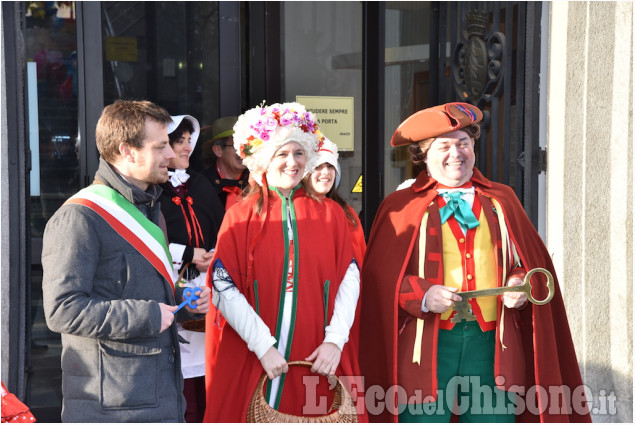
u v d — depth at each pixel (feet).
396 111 14.90
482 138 14.51
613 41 13.32
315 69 14.49
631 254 13.42
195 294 7.70
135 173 7.46
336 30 14.52
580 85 13.57
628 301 13.43
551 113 13.94
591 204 13.60
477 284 9.15
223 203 12.51
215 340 9.43
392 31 14.71
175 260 11.03
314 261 8.67
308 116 8.78
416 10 14.82
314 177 10.56
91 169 13.30
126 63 13.61
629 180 13.34
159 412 7.35
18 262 11.12
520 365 9.27
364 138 14.73
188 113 14.06
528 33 13.98
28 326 12.30
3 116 10.84
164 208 11.30
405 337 9.37
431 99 15.02
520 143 14.30
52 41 13.08
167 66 13.87
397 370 9.30
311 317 8.58
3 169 10.85
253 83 14.23
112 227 7.24
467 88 14.69
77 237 7.04
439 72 14.92
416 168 11.46
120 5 13.48
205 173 12.68
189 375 11.48
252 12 14.10
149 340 7.35
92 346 7.19
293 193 9.05
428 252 9.27
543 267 9.87
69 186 13.29
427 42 14.94
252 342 8.35
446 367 9.17
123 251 7.27
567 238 13.75
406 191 9.89
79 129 13.23
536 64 14.01
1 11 10.88
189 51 13.97
